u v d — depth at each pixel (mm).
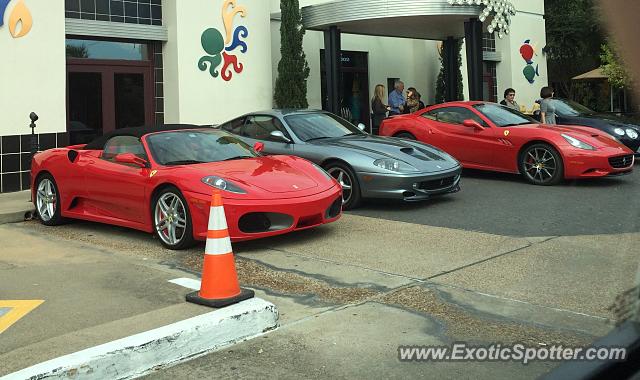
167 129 6801
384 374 3107
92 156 6871
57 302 4223
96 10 11211
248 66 12984
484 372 3076
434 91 18125
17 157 9484
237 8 12688
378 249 5715
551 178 8875
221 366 3291
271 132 8312
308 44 14984
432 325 3764
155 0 11984
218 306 3910
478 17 13258
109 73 11484
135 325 3594
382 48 16891
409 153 7754
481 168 9734
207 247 4066
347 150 7691
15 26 9359
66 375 2955
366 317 3951
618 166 8703
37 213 7523
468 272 4863
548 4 21109
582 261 5004
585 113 12008
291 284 4742
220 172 5895
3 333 3619
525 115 10328
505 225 6492
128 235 6688
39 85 9719
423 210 7480
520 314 3895
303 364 3271
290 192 5793
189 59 12000
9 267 5281
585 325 3635
